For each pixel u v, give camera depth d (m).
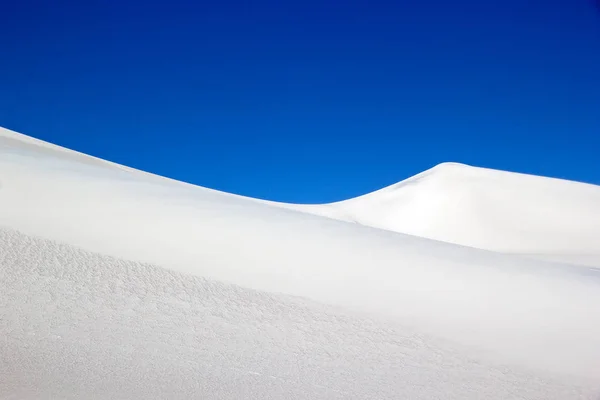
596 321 14.13
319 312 12.43
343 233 19.95
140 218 16.48
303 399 8.05
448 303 14.20
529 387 10.10
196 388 7.84
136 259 13.46
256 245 16.23
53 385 7.15
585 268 22.31
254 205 23.00
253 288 13.17
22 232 13.55
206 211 18.84
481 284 15.95
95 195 17.89
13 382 7.04
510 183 58.81
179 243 15.16
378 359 10.41
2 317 9.31
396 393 8.89
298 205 60.44
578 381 10.70
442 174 61.59
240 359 9.38
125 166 38.91
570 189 57.91
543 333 13.03
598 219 52.41
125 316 10.34
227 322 10.98
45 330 9.12
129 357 8.65
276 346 10.27
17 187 16.98
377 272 15.77
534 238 50.28
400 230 54.34
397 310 13.28
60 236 13.87
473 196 56.56
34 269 11.63
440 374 10.11
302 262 15.55
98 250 13.50
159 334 9.84
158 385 7.73
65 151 33.66
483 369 10.70
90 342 8.98
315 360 9.89
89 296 10.91
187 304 11.50
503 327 13.14
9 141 27.19
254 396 7.88
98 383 7.46
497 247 49.28
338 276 14.95
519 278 17.14
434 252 19.34
